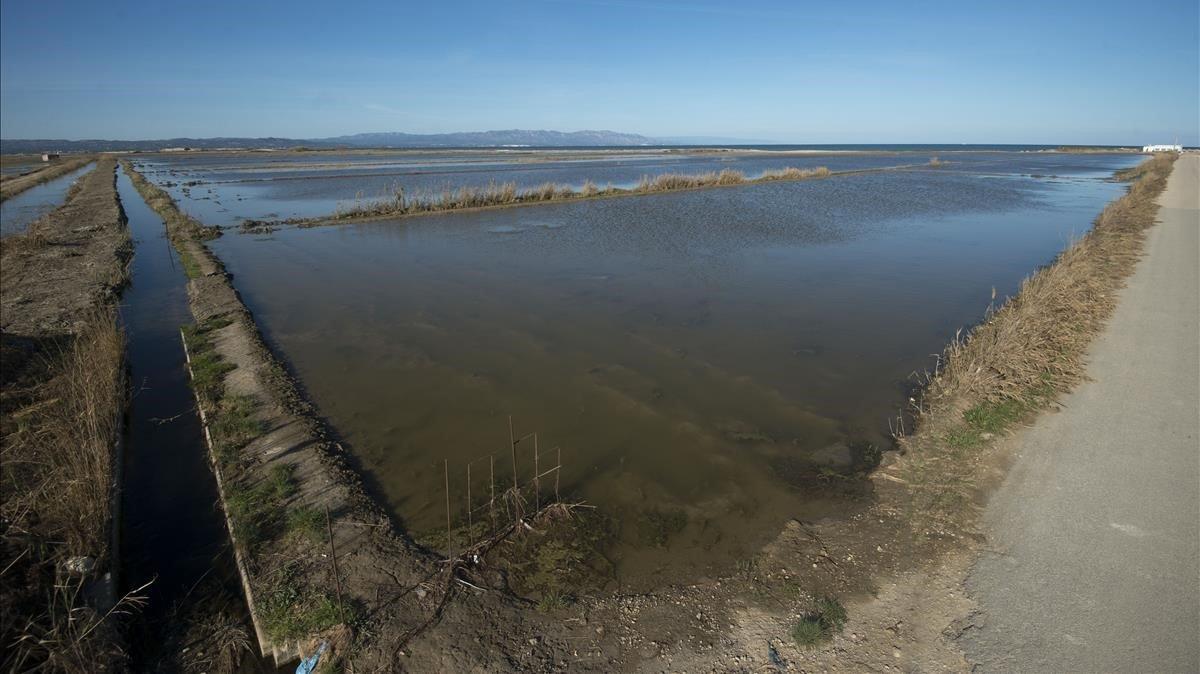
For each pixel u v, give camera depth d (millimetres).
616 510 5383
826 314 10766
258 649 4117
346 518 5113
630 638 3977
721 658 3814
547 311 11039
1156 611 3934
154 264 15242
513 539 4957
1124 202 21031
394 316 10789
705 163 61500
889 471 5766
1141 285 11094
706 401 7453
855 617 4086
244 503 5277
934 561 4535
